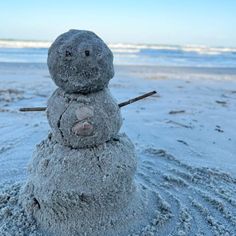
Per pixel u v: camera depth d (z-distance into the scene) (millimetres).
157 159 866
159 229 558
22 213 570
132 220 559
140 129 1109
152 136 1046
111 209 538
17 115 1242
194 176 764
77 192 505
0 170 770
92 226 529
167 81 2371
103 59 503
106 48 518
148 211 596
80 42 498
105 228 533
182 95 1819
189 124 1205
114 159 534
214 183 742
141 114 1327
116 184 526
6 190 655
